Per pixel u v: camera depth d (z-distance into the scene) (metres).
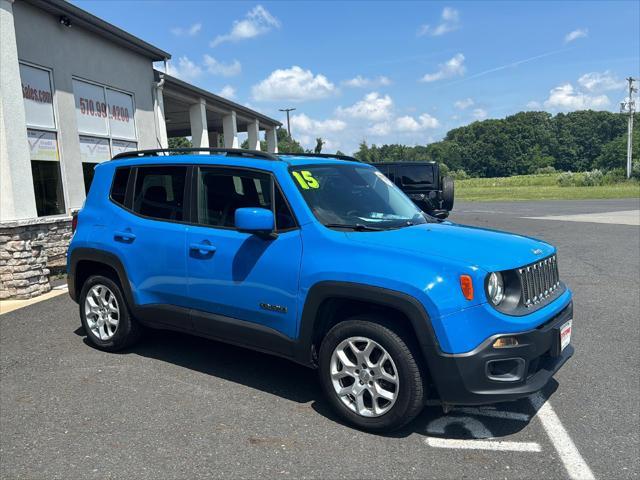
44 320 6.14
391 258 3.34
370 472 2.98
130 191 4.80
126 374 4.46
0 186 7.55
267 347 3.91
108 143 11.45
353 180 4.34
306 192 3.85
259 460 3.11
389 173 12.94
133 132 12.35
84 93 10.66
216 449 3.24
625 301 6.75
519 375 3.20
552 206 25.11
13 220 7.37
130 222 4.69
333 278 3.45
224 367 4.63
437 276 3.18
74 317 6.27
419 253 3.32
